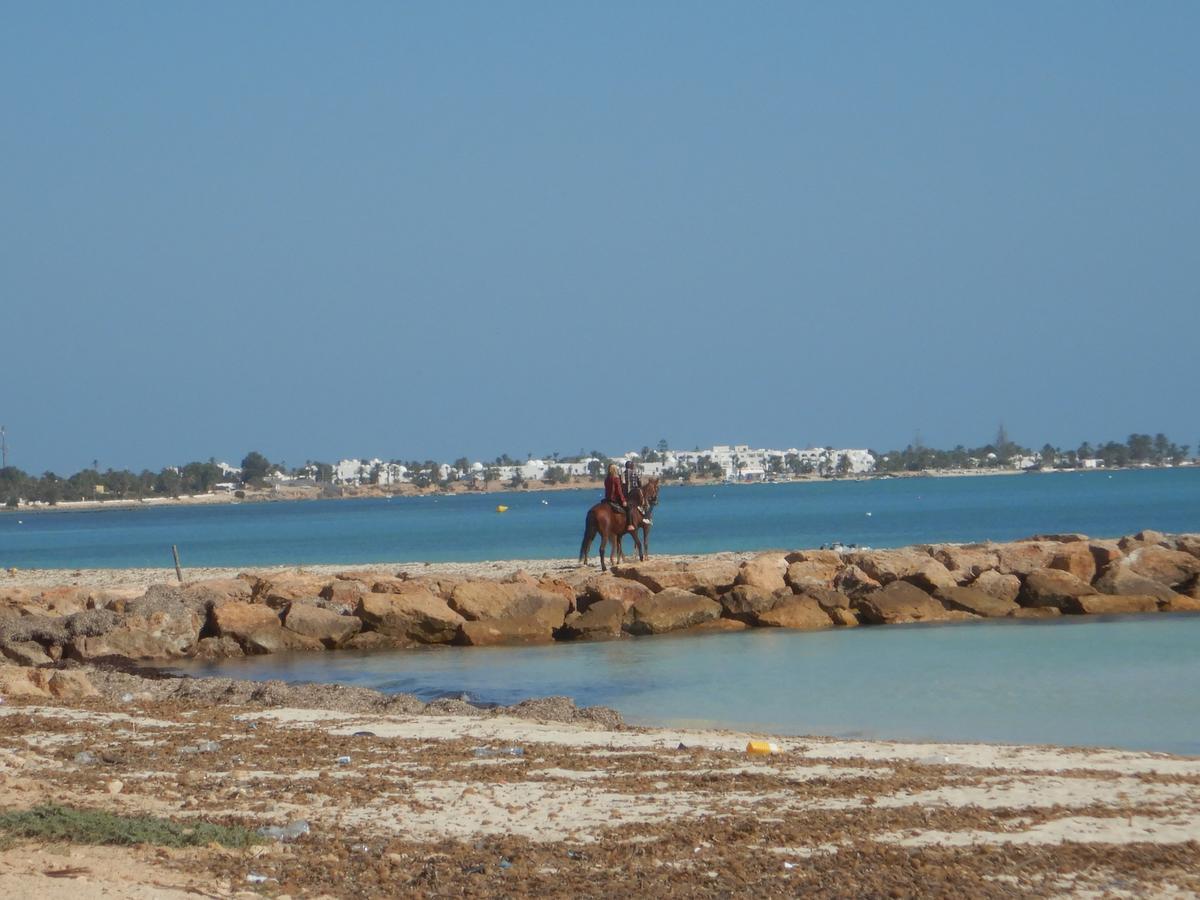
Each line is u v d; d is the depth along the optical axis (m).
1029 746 24.19
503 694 35.00
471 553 100.62
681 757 22.23
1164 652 39.50
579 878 15.02
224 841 16.02
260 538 148.75
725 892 14.43
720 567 51.34
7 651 43.69
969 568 52.84
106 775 20.41
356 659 43.75
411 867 15.49
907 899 14.12
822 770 21.00
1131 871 15.07
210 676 40.03
